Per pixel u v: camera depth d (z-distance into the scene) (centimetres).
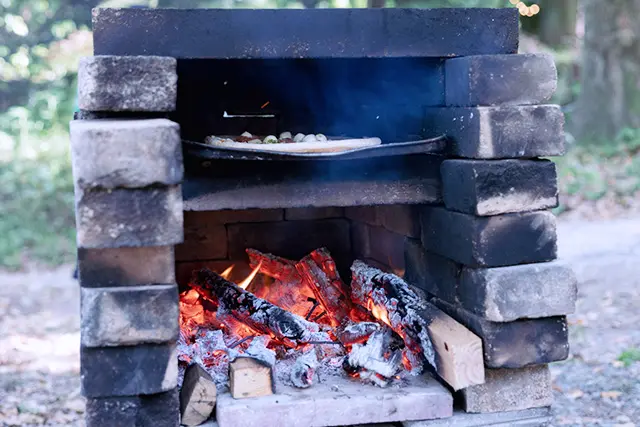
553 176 252
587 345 502
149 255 227
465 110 253
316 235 372
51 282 737
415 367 277
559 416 379
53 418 393
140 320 224
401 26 254
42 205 926
